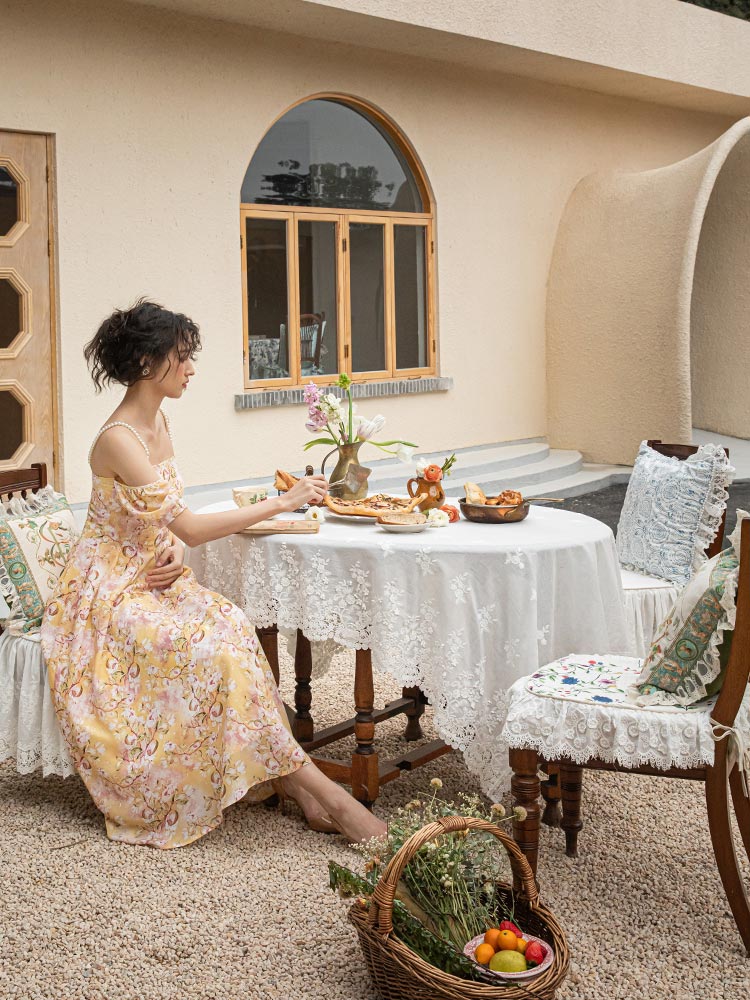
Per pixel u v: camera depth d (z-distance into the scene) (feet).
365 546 11.22
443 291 31.53
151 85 24.22
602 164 35.96
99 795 11.32
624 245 32.58
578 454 33.99
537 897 8.64
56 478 23.35
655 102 37.06
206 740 11.01
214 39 25.31
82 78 22.99
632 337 32.53
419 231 30.99
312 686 16.05
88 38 23.02
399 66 29.45
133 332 11.48
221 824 11.59
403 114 29.71
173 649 11.18
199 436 26.00
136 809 11.18
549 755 9.58
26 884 10.18
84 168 23.21
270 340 27.58
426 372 31.58
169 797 11.09
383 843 8.89
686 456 15.21
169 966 8.87
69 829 11.45
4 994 8.42
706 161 30.66
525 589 10.97
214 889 10.11
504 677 11.05
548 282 34.76
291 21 25.57
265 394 26.96
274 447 27.58
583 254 33.73
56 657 11.67
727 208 38.73
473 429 32.91
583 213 34.12
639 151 37.27
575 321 34.01
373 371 30.14
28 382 22.80
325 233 28.63
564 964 8.00
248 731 10.82
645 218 32.04
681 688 9.50
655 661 9.68
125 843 11.14
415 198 30.89
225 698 10.87
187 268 25.32
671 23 33.17
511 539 11.41
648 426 32.48
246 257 26.84
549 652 11.30
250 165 26.89
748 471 34.30
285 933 9.36
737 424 40.14
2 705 12.09
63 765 11.84
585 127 35.19
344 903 9.86
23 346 22.62
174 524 11.71
